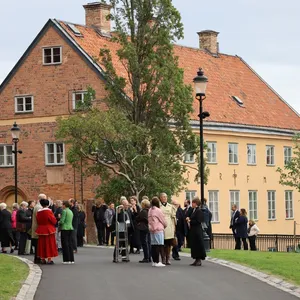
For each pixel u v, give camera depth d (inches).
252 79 2940.5
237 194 2564.0
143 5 1934.1
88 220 2130.9
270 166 2716.5
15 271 1077.1
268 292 869.8
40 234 1248.2
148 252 1272.1
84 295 856.9
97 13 2456.9
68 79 2285.9
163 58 1939.0
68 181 2271.2
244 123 2613.2
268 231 2687.0
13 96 2364.7
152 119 1940.2
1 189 2370.8
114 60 2337.6
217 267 1156.5
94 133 1813.5
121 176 1895.9
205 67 2768.2
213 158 2471.7
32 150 2332.7
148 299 822.5
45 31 2324.1
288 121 2859.3
